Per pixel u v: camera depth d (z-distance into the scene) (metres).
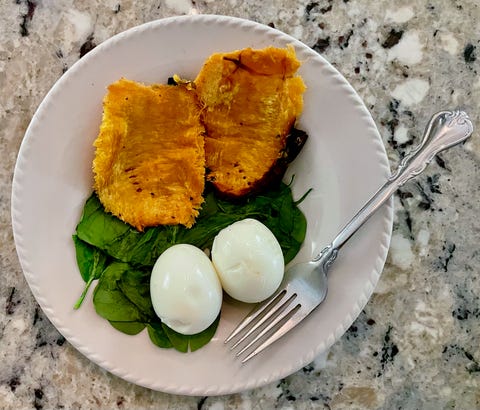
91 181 0.27
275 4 0.30
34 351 0.28
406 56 0.30
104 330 0.27
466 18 0.30
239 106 0.27
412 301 0.29
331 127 0.27
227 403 0.28
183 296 0.25
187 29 0.27
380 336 0.29
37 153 0.26
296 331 0.27
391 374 0.29
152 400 0.28
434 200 0.29
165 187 0.27
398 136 0.30
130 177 0.27
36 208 0.27
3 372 0.28
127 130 0.26
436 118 0.27
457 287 0.29
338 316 0.27
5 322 0.28
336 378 0.29
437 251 0.29
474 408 0.29
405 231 0.29
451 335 0.29
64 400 0.28
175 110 0.27
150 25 0.27
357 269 0.27
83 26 0.30
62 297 0.27
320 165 0.27
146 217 0.27
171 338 0.26
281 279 0.26
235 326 0.27
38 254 0.27
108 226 0.27
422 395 0.29
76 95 0.27
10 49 0.29
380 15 0.30
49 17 0.30
